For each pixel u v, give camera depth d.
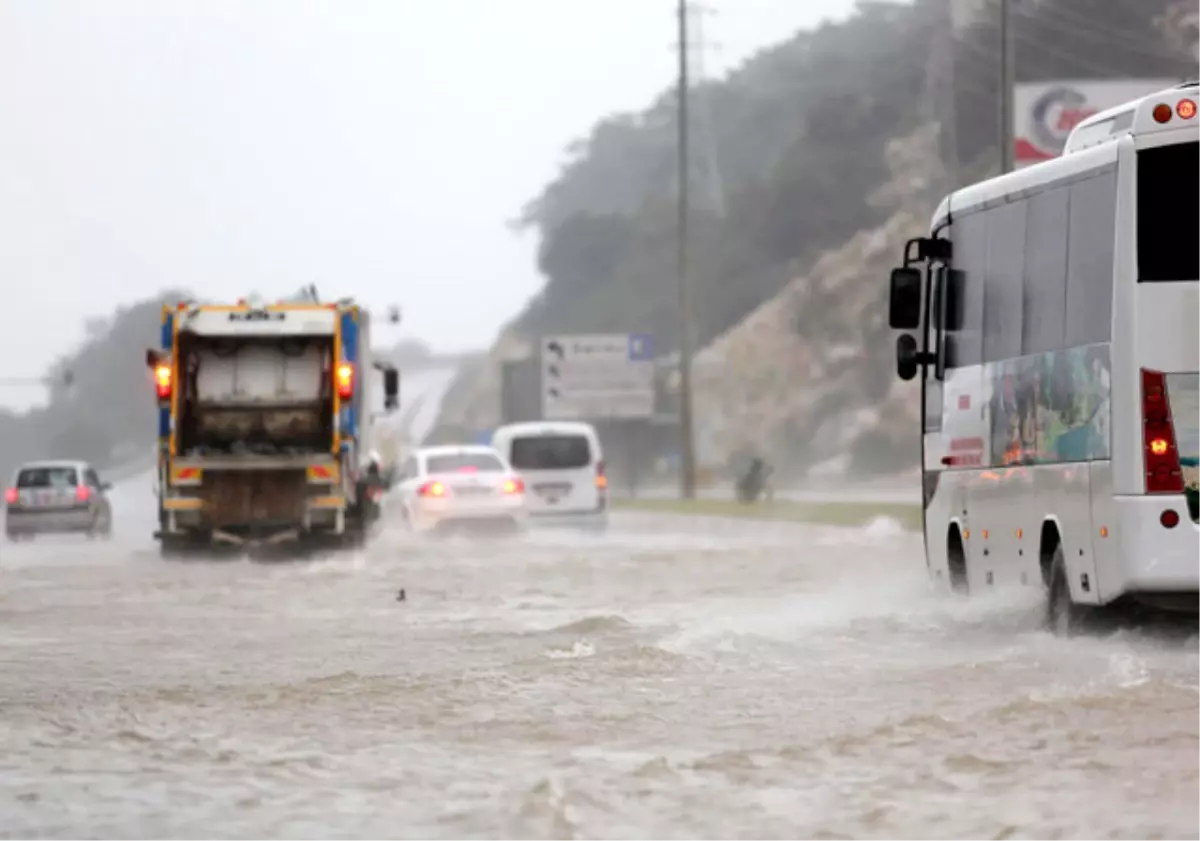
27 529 115.00
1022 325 42.28
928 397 49.75
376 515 91.50
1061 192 40.28
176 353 81.88
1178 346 36.97
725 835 20.34
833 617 46.56
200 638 44.69
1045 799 22.06
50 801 22.92
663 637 42.16
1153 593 36.84
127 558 84.25
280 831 20.92
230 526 81.31
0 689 34.72
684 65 179.38
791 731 27.86
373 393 93.38
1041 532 41.06
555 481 109.50
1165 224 37.16
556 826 20.89
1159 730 26.92
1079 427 38.94
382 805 22.42
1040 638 40.12
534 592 58.22
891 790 22.86
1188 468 36.84
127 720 30.09
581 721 29.30
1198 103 37.16
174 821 21.56
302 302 83.56
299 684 34.56
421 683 34.41
